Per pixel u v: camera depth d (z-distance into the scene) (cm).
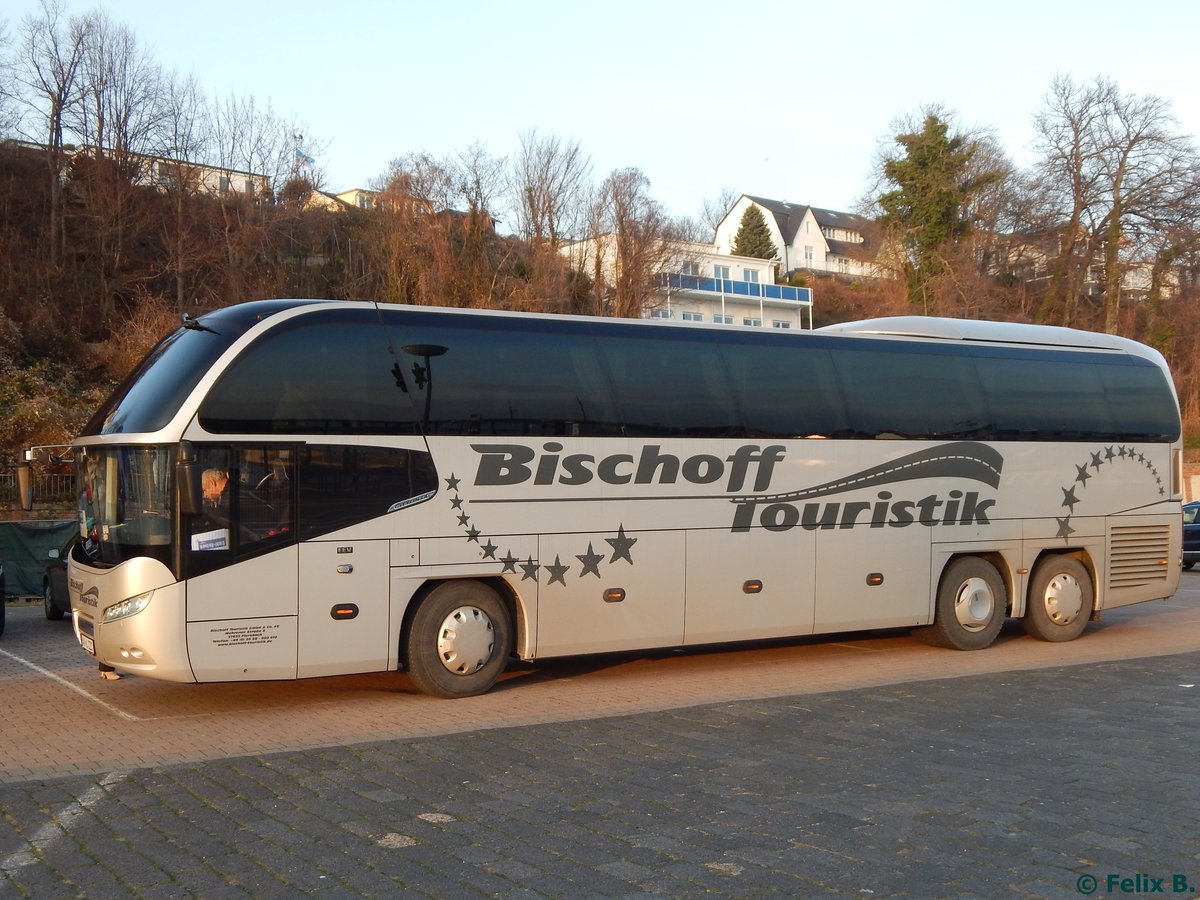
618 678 1184
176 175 4450
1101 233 5012
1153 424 1541
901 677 1171
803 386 1260
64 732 898
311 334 995
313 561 971
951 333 1412
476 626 1050
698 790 690
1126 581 1502
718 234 10206
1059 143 5075
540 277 4600
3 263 4075
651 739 842
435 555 1024
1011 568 1415
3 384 3462
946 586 1361
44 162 4441
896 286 5750
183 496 926
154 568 922
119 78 4516
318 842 588
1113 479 1494
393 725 924
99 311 4219
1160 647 1422
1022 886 521
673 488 1155
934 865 550
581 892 512
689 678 1185
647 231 5050
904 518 1317
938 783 705
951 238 5628
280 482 964
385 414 1013
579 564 1095
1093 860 558
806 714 940
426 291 4291
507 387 1075
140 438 942
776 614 1217
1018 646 1431
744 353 1228
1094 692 1045
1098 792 684
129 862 557
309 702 1039
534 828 612
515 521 1064
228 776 729
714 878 530
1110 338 1555
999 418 1403
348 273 4562
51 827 615
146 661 919
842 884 523
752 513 1204
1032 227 5253
